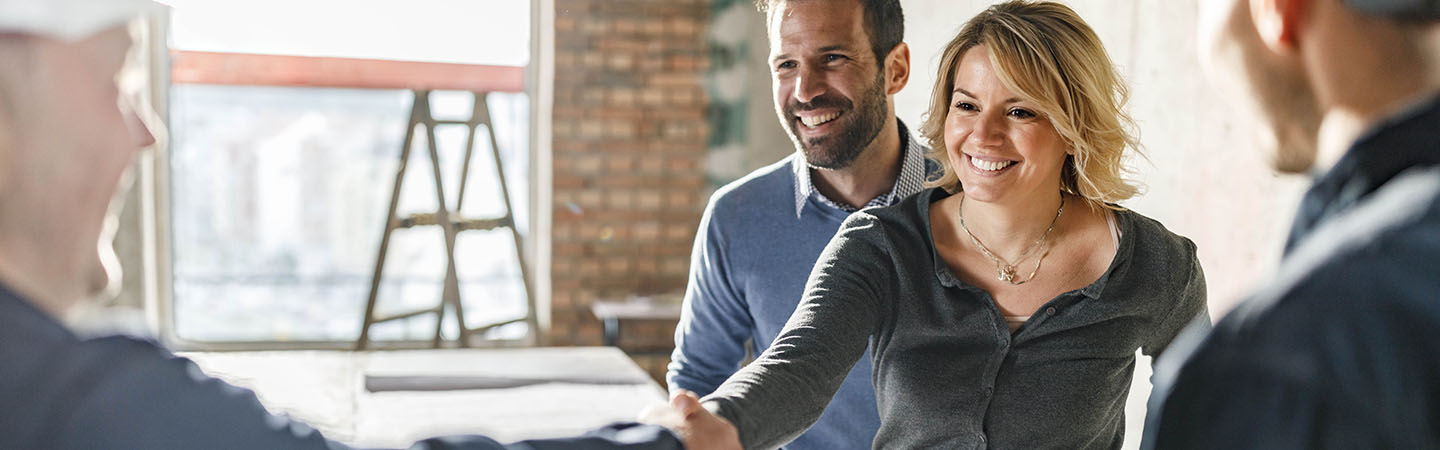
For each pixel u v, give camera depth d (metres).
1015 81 1.25
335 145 5.63
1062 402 1.30
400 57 5.30
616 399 2.49
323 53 5.24
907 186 1.69
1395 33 0.53
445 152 5.50
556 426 2.20
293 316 5.62
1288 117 0.60
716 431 1.06
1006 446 1.31
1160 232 1.39
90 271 0.69
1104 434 1.37
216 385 0.69
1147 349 1.39
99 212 0.68
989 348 1.31
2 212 0.64
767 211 1.68
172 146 5.27
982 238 1.35
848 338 1.29
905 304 1.33
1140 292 1.32
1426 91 0.54
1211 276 2.14
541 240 5.49
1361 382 0.49
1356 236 0.52
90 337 0.67
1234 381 0.53
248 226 5.60
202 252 5.56
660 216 5.42
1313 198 0.57
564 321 5.40
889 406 1.36
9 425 0.60
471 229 5.13
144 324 0.75
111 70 0.68
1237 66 0.61
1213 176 2.12
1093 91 1.28
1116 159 1.35
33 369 0.62
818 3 1.57
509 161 5.51
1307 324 0.51
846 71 1.58
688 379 1.76
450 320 5.58
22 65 0.63
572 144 5.35
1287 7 0.57
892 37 1.63
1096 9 2.53
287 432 0.71
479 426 2.19
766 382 1.18
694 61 5.38
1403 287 0.49
